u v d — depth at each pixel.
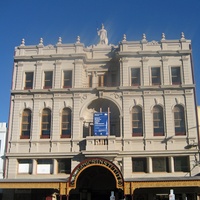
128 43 40.97
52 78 40.50
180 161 36.62
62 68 40.69
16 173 37.34
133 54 40.16
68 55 40.72
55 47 41.62
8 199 36.59
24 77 40.97
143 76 39.44
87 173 36.81
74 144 37.44
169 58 40.03
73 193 37.03
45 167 37.44
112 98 38.94
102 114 37.56
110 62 41.69
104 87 38.88
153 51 39.97
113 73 41.56
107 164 32.50
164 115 37.81
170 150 36.34
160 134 37.38
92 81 41.34
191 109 37.81
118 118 38.91
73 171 32.84
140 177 35.59
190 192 35.59
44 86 40.31
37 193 36.91
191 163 35.91
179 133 37.25
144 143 37.00
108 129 37.09
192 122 37.34
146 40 40.94
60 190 32.53
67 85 40.16
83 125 39.06
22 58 41.25
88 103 39.06
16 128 38.75
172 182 31.98
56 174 36.91
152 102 38.44
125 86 38.84
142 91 38.81
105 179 37.84
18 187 33.09
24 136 38.62
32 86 40.38
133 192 34.19
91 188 37.44
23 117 39.41
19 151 37.88
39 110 39.22
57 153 37.03
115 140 36.91
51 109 39.12
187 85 38.41
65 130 38.41
